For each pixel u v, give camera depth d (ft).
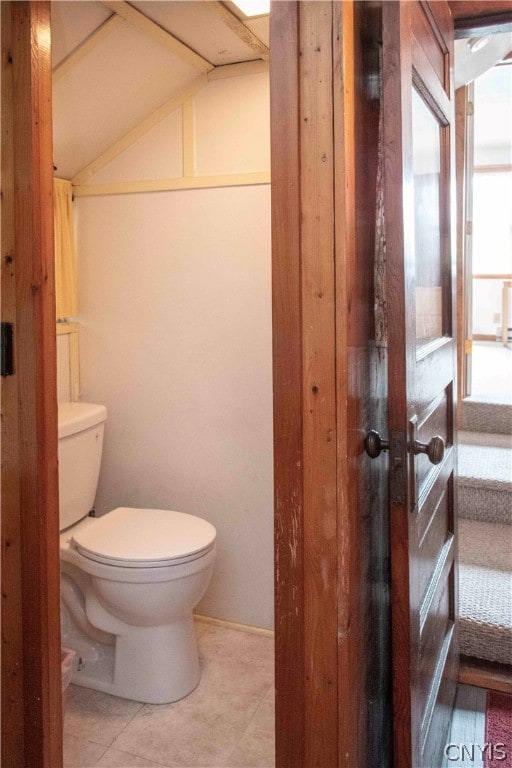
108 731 6.74
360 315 4.24
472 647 7.11
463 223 10.31
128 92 7.81
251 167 8.14
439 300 5.76
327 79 3.90
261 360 8.34
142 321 8.95
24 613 5.10
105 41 6.75
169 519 8.05
